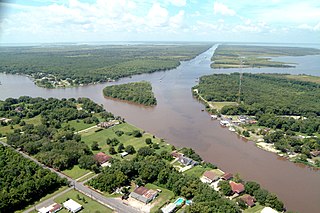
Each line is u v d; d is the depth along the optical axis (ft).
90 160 501.97
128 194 426.51
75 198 413.80
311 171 526.98
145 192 420.77
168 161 534.37
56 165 496.64
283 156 582.35
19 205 393.91
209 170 499.10
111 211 385.29
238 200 402.31
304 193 448.24
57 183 444.55
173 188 426.51
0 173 437.99
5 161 487.20
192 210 364.58
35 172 462.60
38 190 415.03
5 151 524.11
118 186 439.63
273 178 492.95
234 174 499.51
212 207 364.79
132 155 561.84
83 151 543.80
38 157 525.75
